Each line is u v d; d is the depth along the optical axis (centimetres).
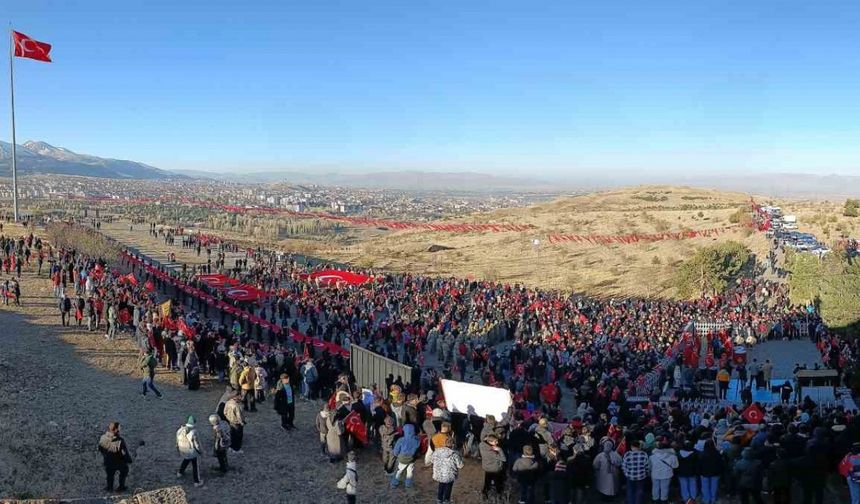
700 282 5991
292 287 5253
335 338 3519
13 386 2370
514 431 1669
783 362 3488
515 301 4791
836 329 3794
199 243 7844
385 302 4772
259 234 13138
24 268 5022
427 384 2394
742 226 8506
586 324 3988
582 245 9312
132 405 2345
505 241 10194
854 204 8656
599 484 1603
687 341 3488
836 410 2075
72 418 2130
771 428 1727
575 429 1747
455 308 4469
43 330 3288
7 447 1766
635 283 6919
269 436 2145
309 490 1738
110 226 11325
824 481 1544
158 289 4950
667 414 2092
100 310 3406
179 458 1912
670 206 12538
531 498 1559
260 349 2903
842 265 4428
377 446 2036
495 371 2986
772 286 5519
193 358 2608
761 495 1625
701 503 1606
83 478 1656
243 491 1719
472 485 1745
